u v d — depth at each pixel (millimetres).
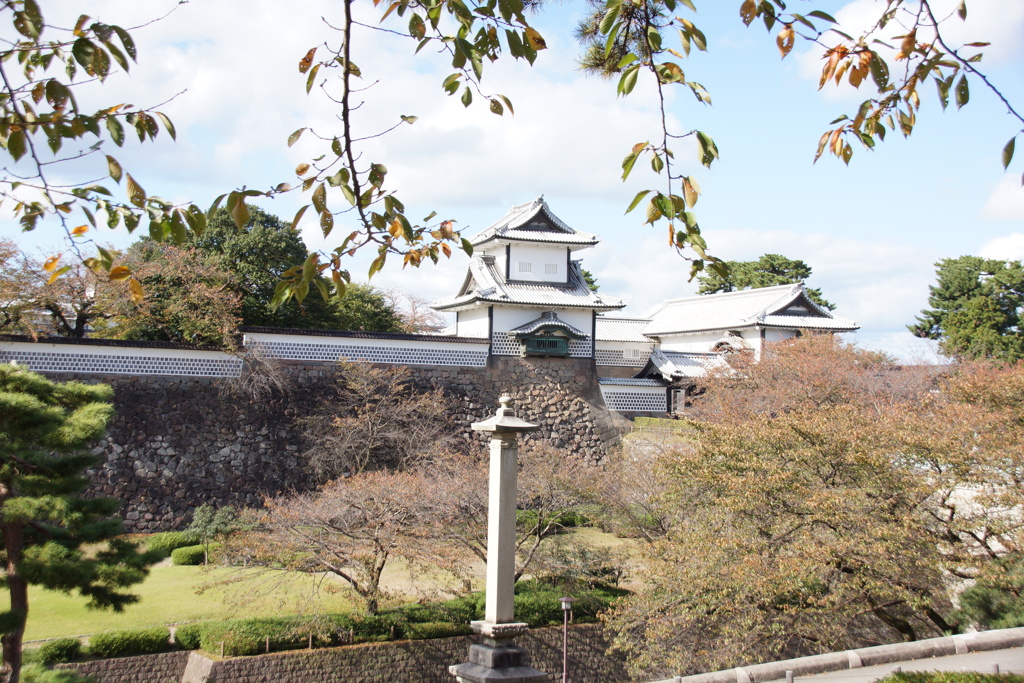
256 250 38594
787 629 17000
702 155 4984
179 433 29156
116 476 27859
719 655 16750
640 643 19234
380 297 49312
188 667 19469
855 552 16625
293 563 21250
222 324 30766
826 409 21578
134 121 4699
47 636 19766
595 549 25234
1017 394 23734
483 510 24547
